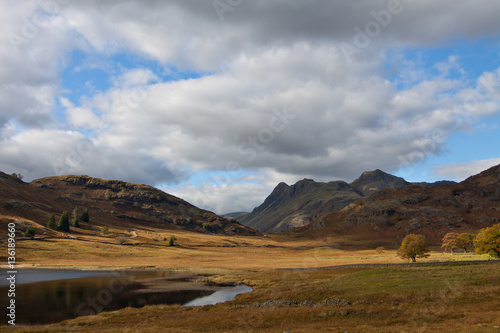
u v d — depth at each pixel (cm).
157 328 3241
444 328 2588
